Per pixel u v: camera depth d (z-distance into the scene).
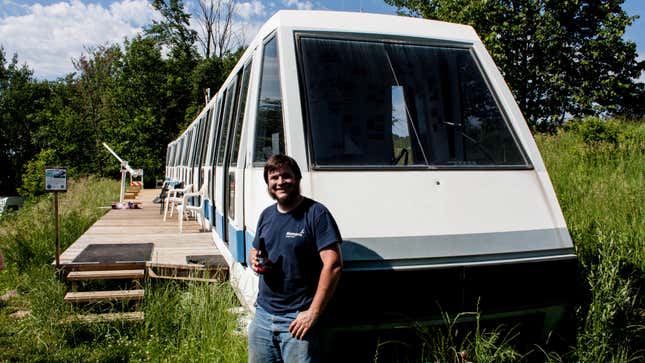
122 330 5.21
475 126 4.45
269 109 4.35
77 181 23.19
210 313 4.93
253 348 3.19
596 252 5.92
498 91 4.65
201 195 9.73
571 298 4.12
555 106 21.06
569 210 8.16
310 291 3.07
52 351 4.83
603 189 8.54
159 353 4.66
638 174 9.27
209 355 4.36
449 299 3.73
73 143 40.06
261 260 3.09
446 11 20.84
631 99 21.05
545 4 20.41
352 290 3.53
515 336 3.99
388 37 4.56
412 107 4.34
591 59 20.80
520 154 4.41
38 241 8.90
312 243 3.02
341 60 4.31
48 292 5.52
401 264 3.64
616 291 4.69
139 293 5.61
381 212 3.77
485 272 3.82
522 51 20.91
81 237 8.63
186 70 44.25
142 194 23.45
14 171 61.81
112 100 42.62
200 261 6.30
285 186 3.03
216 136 8.12
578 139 12.08
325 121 4.04
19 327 5.38
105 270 6.09
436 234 3.78
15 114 61.53
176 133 40.97
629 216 7.57
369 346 3.73
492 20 20.11
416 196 3.91
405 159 4.16
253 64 4.92
